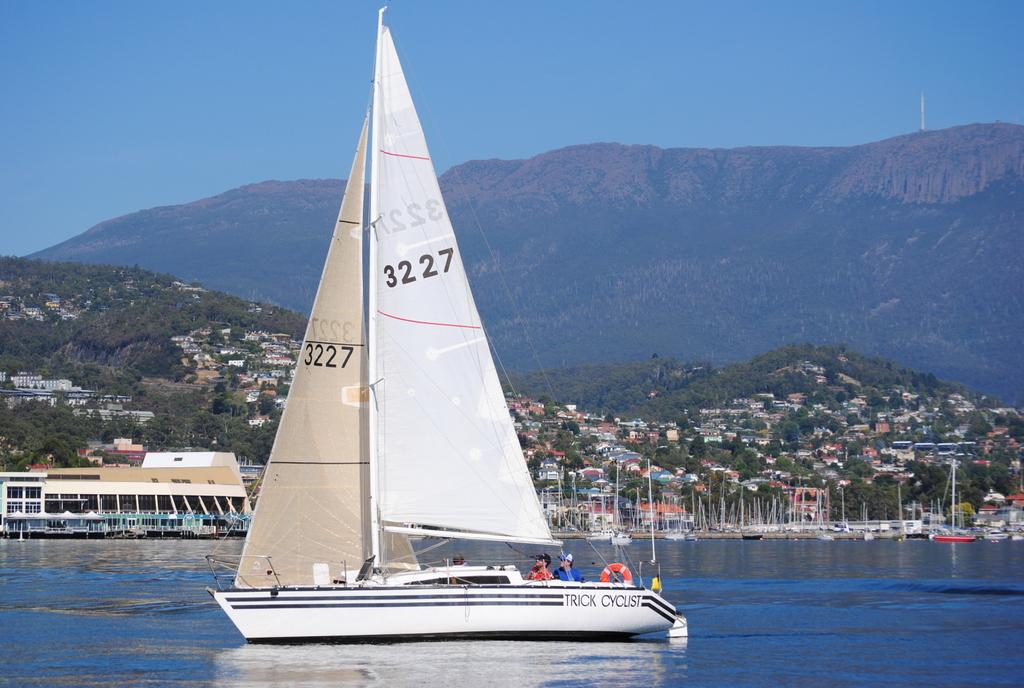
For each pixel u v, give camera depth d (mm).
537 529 68625
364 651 66125
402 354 67500
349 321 68438
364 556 68000
